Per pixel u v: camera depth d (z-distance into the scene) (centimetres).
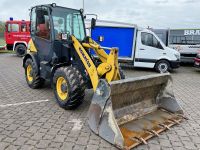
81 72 563
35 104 591
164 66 1184
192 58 1383
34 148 388
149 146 408
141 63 1204
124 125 453
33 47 728
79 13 659
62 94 560
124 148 382
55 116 518
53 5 610
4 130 447
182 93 769
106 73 511
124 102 470
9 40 1631
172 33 1461
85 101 615
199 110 596
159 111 533
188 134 456
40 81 712
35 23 683
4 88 737
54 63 604
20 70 1081
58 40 599
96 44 582
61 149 389
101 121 426
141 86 477
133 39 1188
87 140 418
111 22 1203
